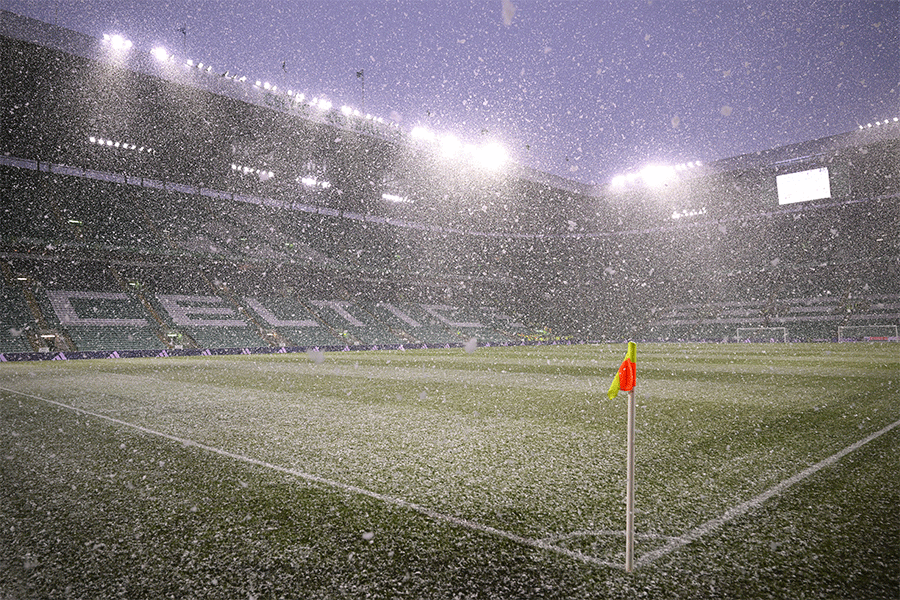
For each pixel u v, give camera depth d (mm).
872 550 2455
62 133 27172
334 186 37812
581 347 29875
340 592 2156
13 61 21359
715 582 2178
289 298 34406
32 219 28125
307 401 7469
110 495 3418
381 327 34344
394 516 2980
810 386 8531
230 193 37531
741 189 42125
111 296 28141
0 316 23938
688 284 43625
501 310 42906
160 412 6613
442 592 2139
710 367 12562
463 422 5758
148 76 23375
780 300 38938
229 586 2225
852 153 37312
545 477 3688
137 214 32406
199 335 27625
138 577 2322
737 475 3676
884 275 36750
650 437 4910
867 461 3980
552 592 2119
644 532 2703
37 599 2158
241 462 4176
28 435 5301
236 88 26125
